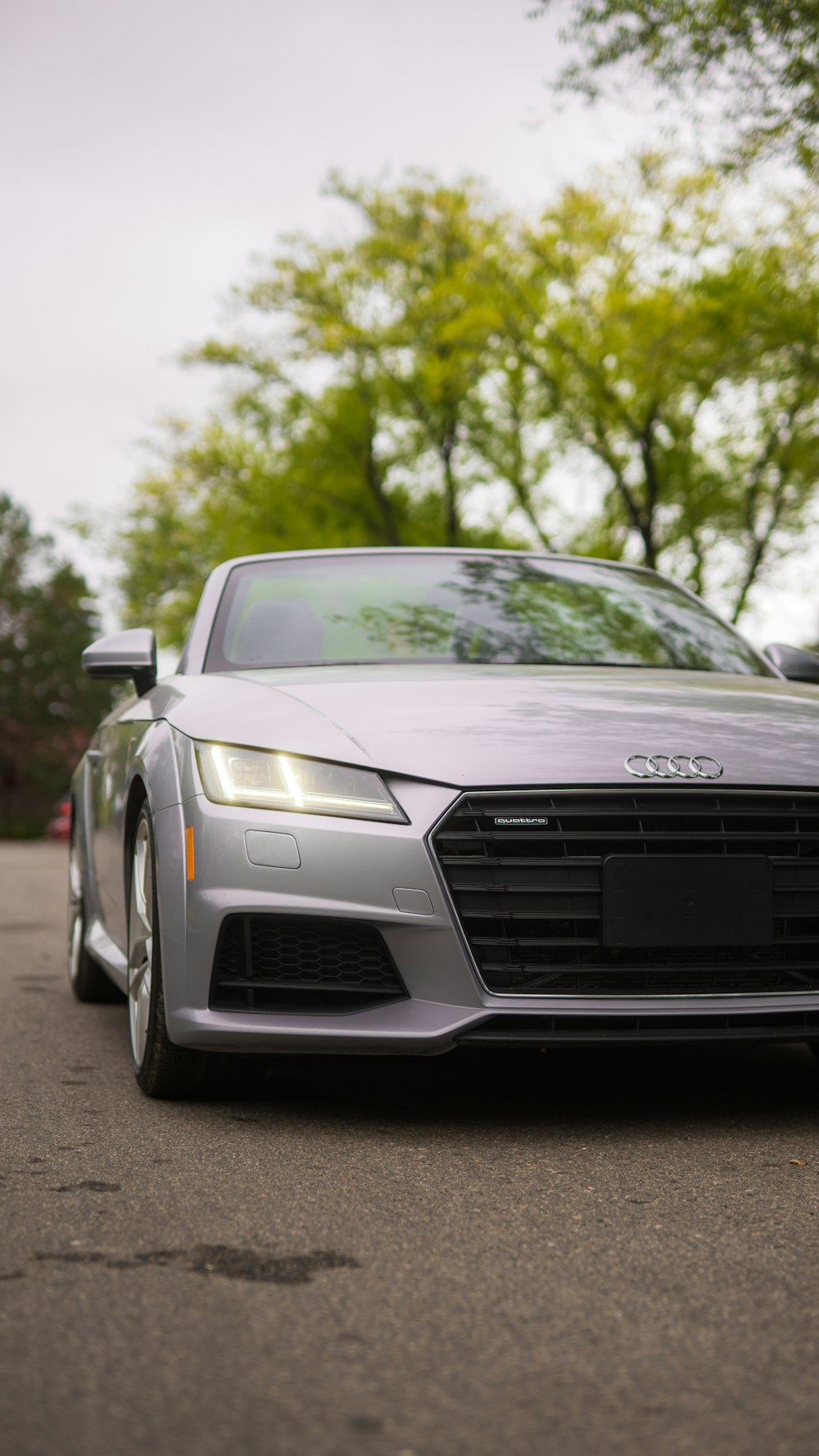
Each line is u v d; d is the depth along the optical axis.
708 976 2.72
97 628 62.19
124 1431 1.39
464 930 2.65
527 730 2.80
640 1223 2.13
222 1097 3.01
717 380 13.98
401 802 2.68
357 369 19.78
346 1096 3.05
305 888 2.67
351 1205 2.22
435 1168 2.45
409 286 18.84
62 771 60.69
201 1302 1.77
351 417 20.39
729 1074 3.29
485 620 3.75
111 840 3.85
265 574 3.93
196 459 21.42
